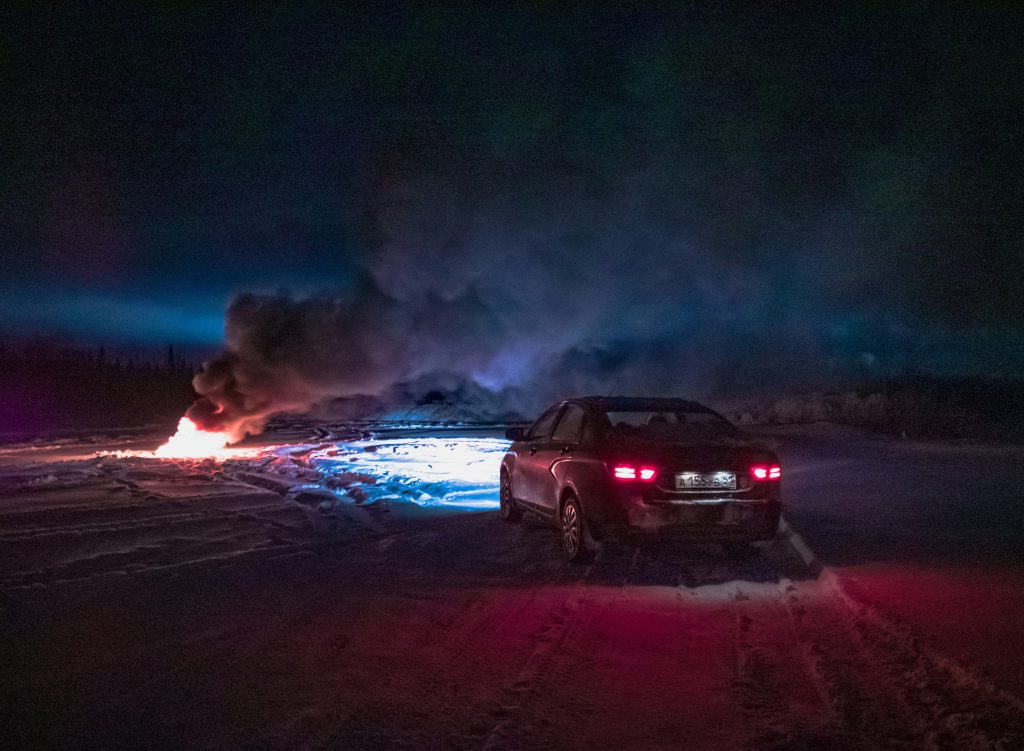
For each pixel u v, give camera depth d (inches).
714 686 192.9
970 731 156.5
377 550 356.2
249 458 788.6
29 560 339.9
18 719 174.6
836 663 204.7
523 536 383.6
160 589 285.6
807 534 361.1
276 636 231.9
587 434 323.9
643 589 284.4
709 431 321.1
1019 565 294.5
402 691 189.9
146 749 159.2
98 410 2042.3
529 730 167.8
